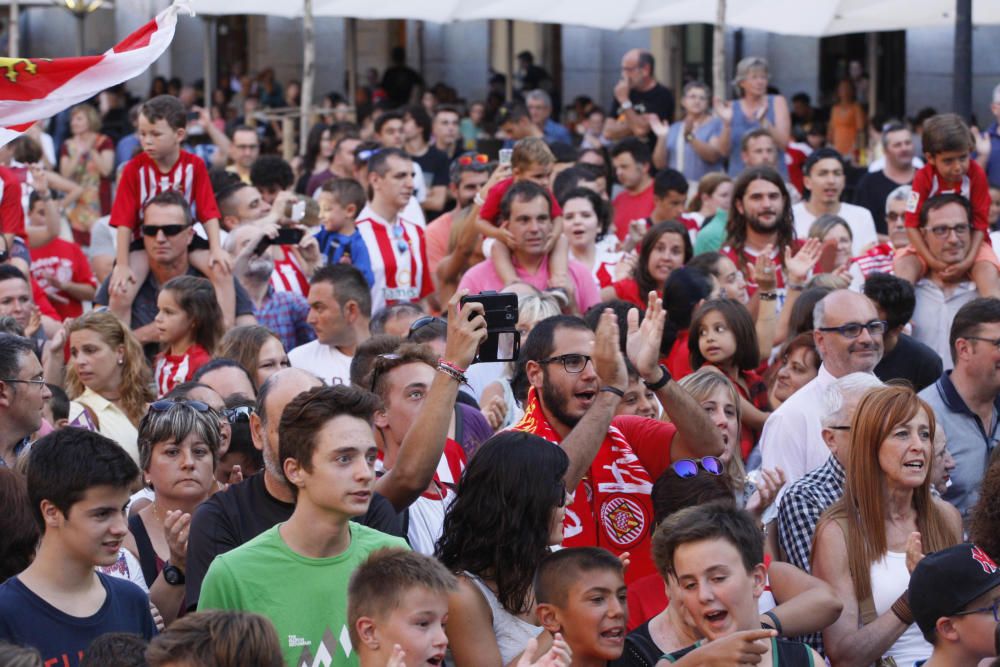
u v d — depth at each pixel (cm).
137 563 512
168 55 2317
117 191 831
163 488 524
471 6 1714
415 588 395
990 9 1461
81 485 428
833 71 1933
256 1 1717
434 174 1349
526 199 811
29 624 426
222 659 354
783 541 552
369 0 1714
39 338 822
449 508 474
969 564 448
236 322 815
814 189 1034
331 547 436
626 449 547
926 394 683
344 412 431
